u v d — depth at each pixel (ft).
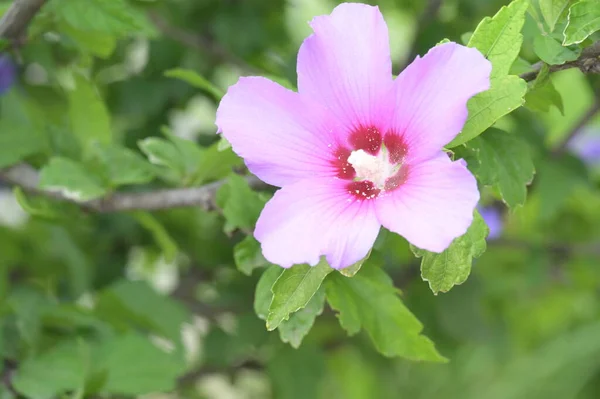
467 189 1.72
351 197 1.81
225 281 3.10
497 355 3.68
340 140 1.84
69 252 2.70
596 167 3.59
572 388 4.31
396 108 1.81
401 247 2.59
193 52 3.08
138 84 3.08
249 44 3.01
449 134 1.76
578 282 3.50
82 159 2.39
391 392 3.82
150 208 2.19
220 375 3.10
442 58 1.77
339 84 1.84
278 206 1.81
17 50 2.27
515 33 1.81
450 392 4.17
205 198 2.10
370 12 1.83
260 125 1.83
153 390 2.34
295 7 3.13
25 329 2.40
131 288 2.54
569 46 1.87
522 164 1.96
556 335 4.28
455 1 2.97
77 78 2.36
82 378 2.29
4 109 2.52
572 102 3.94
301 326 1.93
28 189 2.36
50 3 2.27
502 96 1.80
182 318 2.56
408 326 1.96
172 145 2.18
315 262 1.77
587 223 3.40
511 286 3.50
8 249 2.69
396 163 1.81
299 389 2.87
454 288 3.01
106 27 2.23
